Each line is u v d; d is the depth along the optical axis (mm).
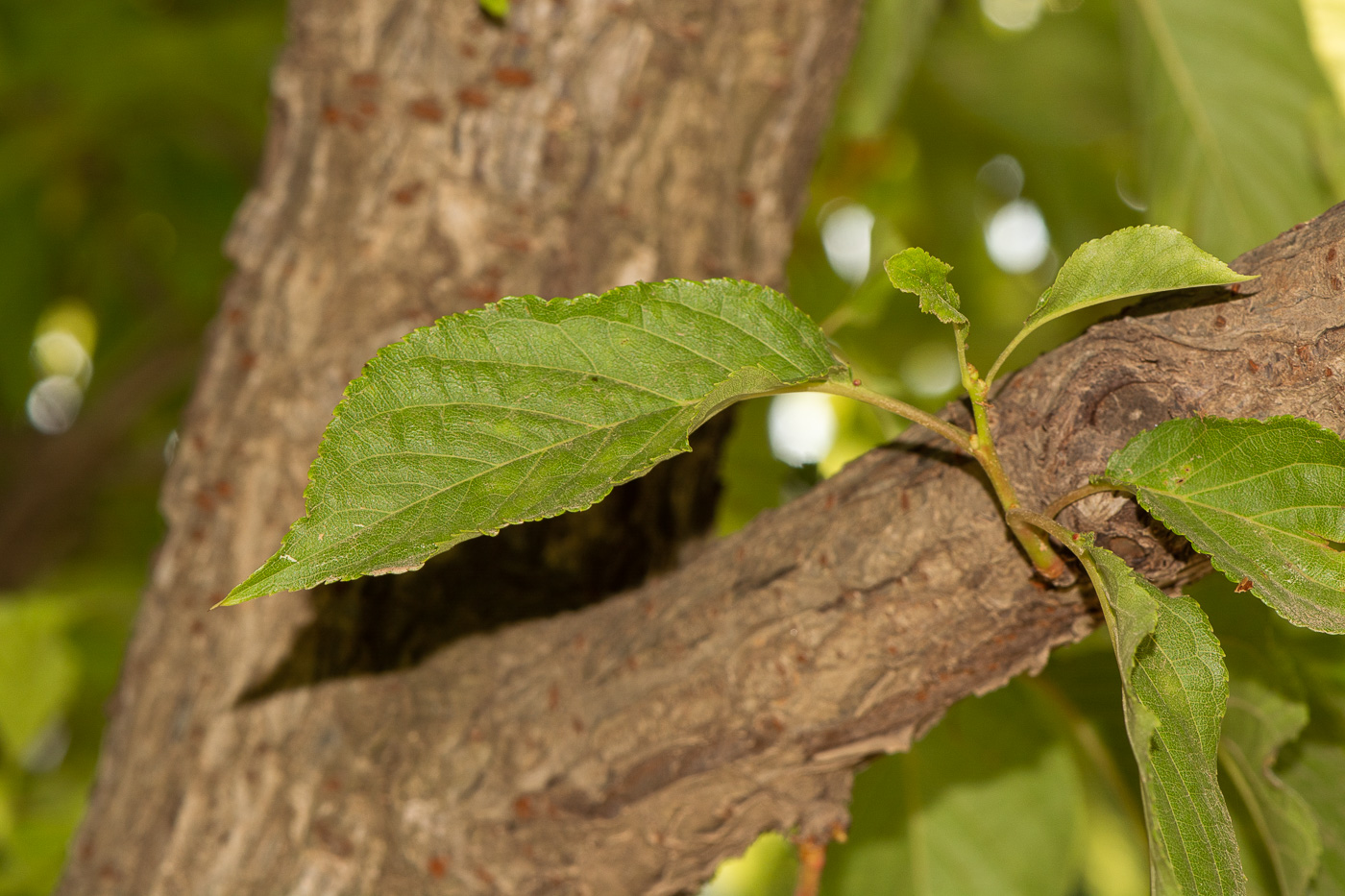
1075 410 570
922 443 596
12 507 1591
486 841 648
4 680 914
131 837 673
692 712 621
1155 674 537
